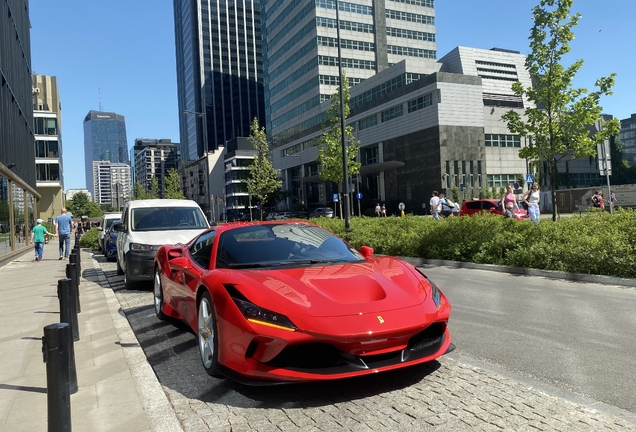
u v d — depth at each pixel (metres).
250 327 3.31
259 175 54.56
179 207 10.45
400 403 3.30
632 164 124.62
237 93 153.25
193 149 155.00
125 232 9.80
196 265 4.87
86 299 8.25
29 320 6.52
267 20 91.00
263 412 3.25
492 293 7.64
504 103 59.91
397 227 15.31
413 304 3.57
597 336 4.93
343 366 3.27
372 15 74.62
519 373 3.89
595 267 8.54
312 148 75.38
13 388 3.84
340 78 19.88
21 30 27.09
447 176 51.31
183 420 3.17
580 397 3.35
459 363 4.16
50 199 69.94
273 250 4.68
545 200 44.69
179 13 173.75
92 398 3.54
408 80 57.06
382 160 60.78
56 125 70.31
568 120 14.49
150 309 7.25
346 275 3.95
